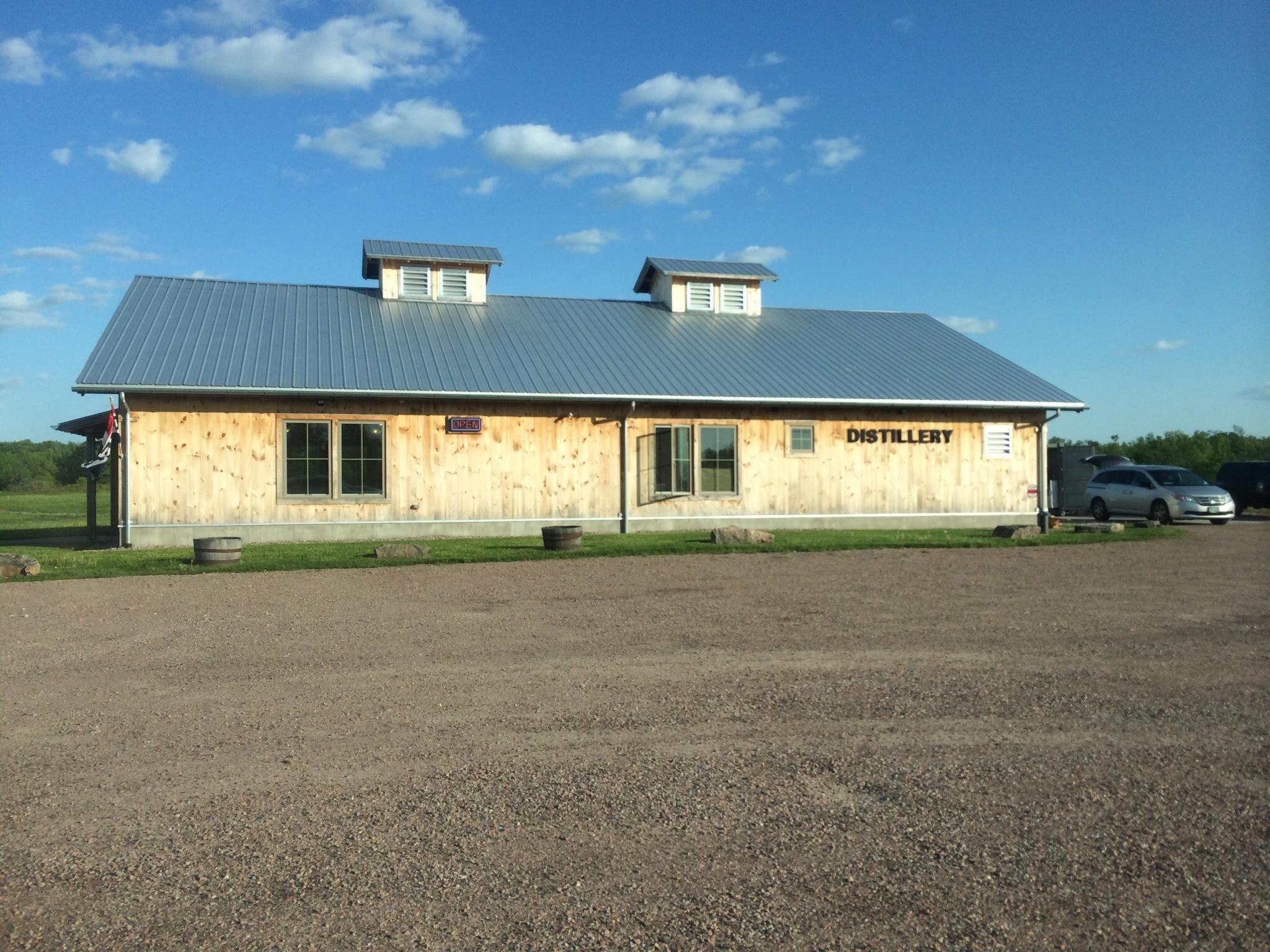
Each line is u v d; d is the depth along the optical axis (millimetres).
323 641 8625
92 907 3699
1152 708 6297
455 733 5812
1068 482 31469
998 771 5105
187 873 3969
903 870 3959
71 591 11852
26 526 25719
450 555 15188
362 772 5145
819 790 4852
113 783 4992
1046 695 6641
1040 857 4074
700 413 20906
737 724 5980
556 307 24828
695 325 24875
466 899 3734
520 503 19734
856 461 21922
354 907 3682
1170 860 4043
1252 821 4438
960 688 6836
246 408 18250
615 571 13539
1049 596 11172
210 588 12094
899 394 21750
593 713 6230
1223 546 17578
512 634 8914
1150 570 13719
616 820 4480
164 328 19672
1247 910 3629
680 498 20766
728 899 3730
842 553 15977
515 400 19594
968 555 15758
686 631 9023
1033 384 23312
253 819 4516
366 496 18875
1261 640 8539
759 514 21266
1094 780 4961
